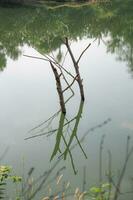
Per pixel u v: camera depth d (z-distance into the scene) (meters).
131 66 31.39
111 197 10.65
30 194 9.88
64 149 16.75
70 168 14.30
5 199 11.21
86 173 13.66
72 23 60.31
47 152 16.28
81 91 23.30
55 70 21.41
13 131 18.75
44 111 21.88
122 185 12.00
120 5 83.94
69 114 21.44
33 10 69.94
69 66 32.03
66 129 19.45
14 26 53.59
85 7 78.75
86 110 21.89
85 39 46.72
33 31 49.72
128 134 17.94
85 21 62.88
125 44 42.75
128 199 10.86
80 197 8.87
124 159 14.79
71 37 47.12
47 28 52.38
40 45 41.03
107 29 56.44
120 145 16.53
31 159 15.34
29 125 19.70
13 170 14.04
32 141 17.58
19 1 75.62
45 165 14.70
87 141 17.39
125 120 19.88
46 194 11.66
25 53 37.62
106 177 13.04
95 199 9.26
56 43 42.41
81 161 15.04
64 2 78.50
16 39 45.34
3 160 15.09
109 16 68.81
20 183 12.48
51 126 19.75
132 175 13.03
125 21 63.41
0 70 30.72
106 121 19.89
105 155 15.45
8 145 16.88
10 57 35.78
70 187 12.41
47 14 66.88
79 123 20.06
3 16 62.53
